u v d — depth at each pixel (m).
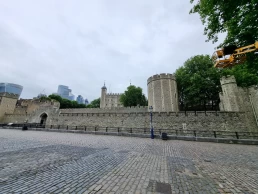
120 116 24.02
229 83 20.03
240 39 7.86
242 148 9.51
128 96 44.69
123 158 5.91
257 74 9.83
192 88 26.17
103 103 69.12
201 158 6.37
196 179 3.92
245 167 5.14
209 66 27.45
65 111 36.81
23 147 7.80
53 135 14.92
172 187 3.37
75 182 3.48
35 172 4.09
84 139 12.05
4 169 4.26
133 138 13.91
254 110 17.89
